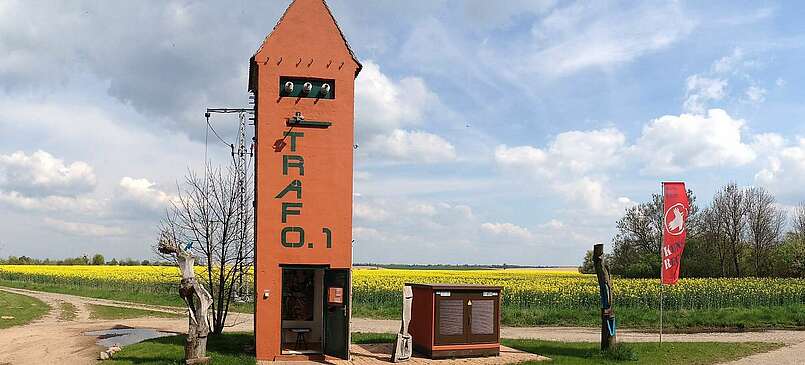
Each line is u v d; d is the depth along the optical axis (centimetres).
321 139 1692
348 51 1725
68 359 1695
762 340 2158
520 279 5178
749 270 6312
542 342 2073
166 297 4212
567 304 3422
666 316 2889
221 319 2112
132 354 1664
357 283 4125
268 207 1645
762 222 6322
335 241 1670
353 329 2583
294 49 1695
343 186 1692
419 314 1727
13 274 6650
